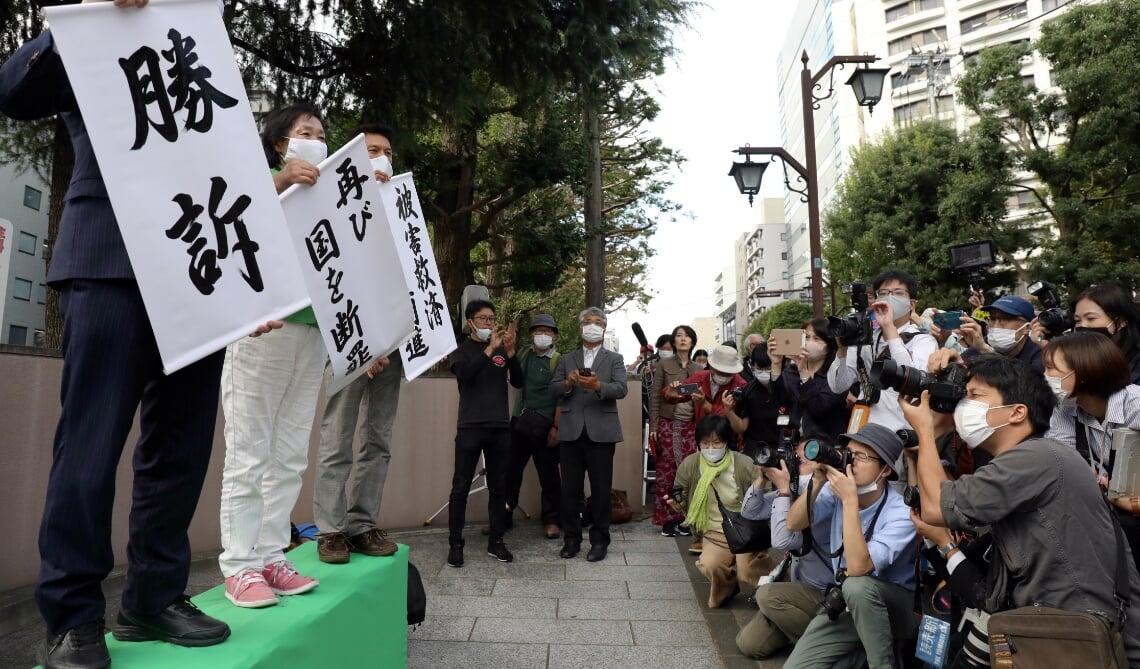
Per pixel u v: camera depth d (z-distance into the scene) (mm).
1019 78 15078
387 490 6262
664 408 6625
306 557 3018
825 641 3258
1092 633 1991
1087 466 2277
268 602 2264
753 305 69188
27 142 7895
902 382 2658
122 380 1715
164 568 1896
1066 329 3938
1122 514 2811
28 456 4090
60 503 1647
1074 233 14555
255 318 1872
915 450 3115
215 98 1889
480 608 4363
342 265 2713
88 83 1651
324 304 2613
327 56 7375
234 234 1866
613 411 5648
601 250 13953
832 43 42781
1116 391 3059
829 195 43719
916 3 37312
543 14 7102
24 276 20969
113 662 1761
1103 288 3646
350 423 3221
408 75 7184
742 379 6355
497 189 11086
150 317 1658
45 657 1648
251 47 7102
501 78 7977
